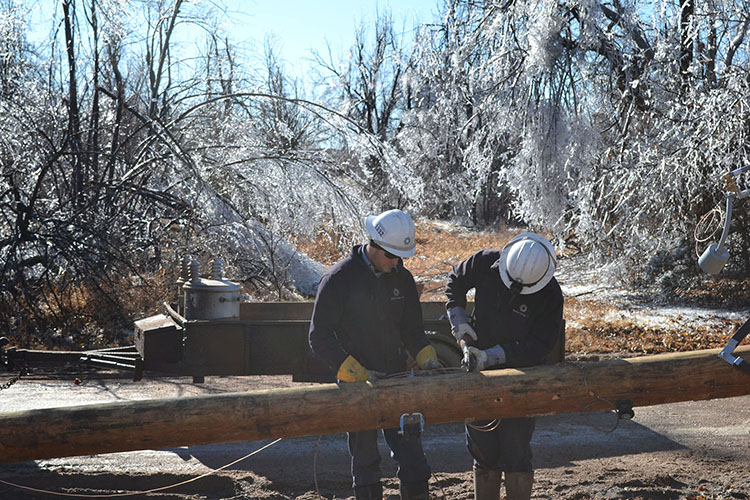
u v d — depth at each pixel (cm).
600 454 552
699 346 1020
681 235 1468
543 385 320
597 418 664
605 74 1447
